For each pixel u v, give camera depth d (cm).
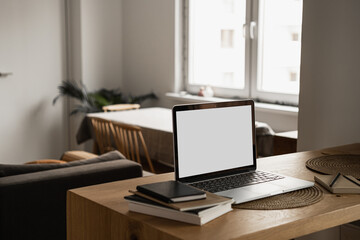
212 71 519
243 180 171
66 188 229
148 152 376
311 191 164
